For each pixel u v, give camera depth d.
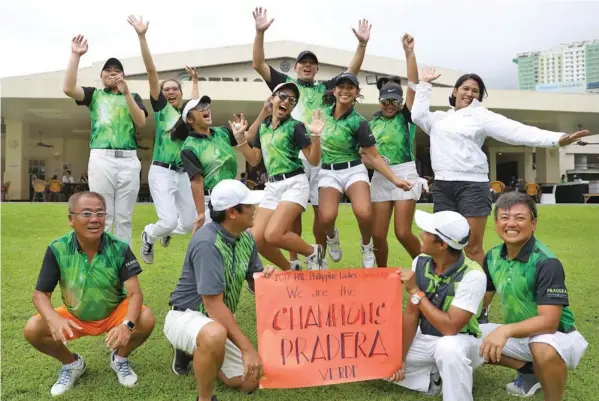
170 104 5.04
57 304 4.37
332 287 2.87
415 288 2.76
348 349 2.84
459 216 2.73
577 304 4.56
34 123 20.23
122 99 4.72
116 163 4.67
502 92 17.45
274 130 3.94
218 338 2.48
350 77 3.97
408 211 4.48
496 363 2.88
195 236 2.71
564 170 32.59
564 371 2.52
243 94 16.31
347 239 8.35
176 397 2.76
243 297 4.80
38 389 2.85
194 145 4.21
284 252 7.08
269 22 4.55
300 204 3.94
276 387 2.75
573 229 9.84
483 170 3.99
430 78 4.23
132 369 3.11
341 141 4.14
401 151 4.47
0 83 15.20
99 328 2.99
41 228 8.78
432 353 2.79
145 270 5.74
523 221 2.62
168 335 2.74
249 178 19.64
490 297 2.94
